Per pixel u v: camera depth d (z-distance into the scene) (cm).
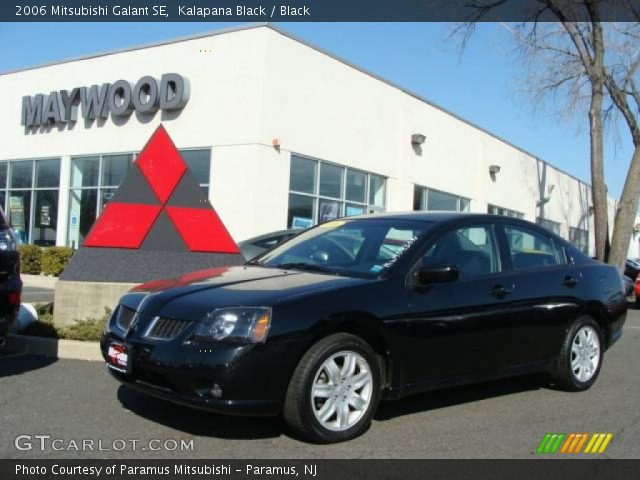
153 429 474
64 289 791
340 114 1795
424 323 498
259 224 1530
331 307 453
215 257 846
